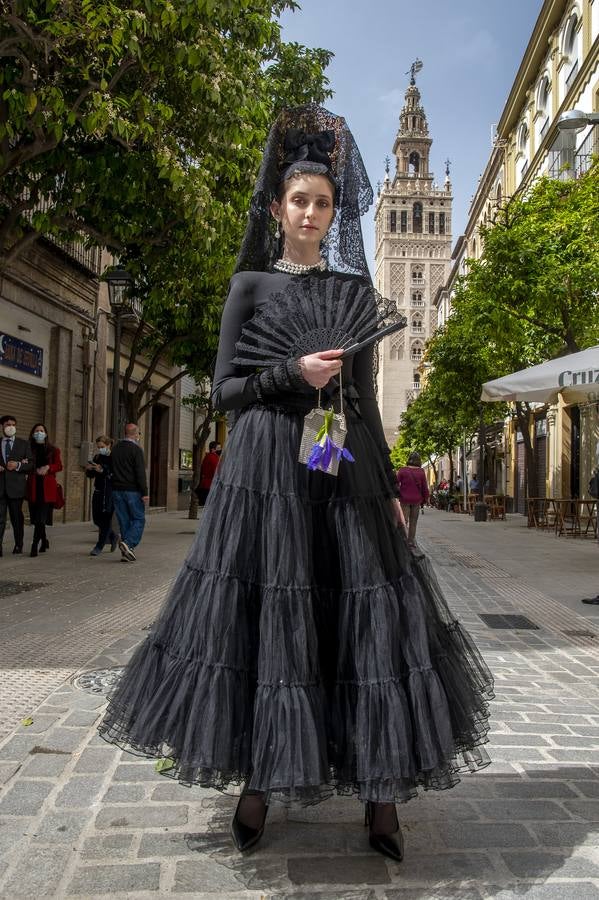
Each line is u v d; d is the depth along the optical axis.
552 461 25.30
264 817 2.04
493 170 38.97
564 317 13.47
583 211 13.34
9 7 6.50
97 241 9.81
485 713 2.10
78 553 10.58
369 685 1.85
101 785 2.48
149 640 2.01
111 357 19.34
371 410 2.22
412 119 111.50
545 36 26.94
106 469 10.42
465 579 9.08
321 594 1.99
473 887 1.84
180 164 7.76
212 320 13.50
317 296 2.03
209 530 1.99
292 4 11.36
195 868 1.92
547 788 2.54
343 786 1.91
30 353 14.84
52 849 2.02
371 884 1.85
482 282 13.60
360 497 2.00
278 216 2.27
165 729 1.85
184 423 29.77
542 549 13.46
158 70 7.36
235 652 1.86
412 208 108.19
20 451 9.96
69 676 3.91
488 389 9.47
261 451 2.00
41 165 8.23
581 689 4.04
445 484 46.31
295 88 12.74
